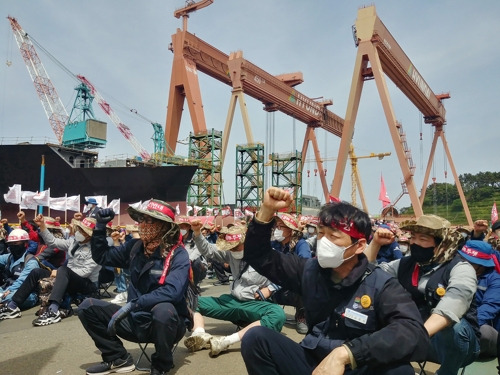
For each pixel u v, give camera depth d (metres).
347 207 2.23
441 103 58.41
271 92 47.69
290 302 6.03
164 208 3.82
